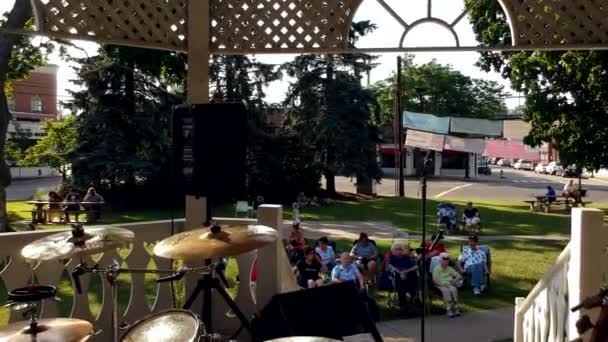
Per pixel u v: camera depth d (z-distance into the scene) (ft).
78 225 9.95
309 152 81.82
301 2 13.88
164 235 13.34
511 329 22.08
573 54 48.03
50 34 12.64
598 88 49.83
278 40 13.97
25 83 142.72
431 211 68.18
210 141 11.80
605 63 46.78
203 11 13.50
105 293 12.48
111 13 13.01
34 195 77.77
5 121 41.47
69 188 69.56
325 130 79.20
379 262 33.42
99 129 70.23
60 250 9.41
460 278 24.99
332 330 10.74
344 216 62.90
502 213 66.18
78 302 12.14
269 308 11.15
